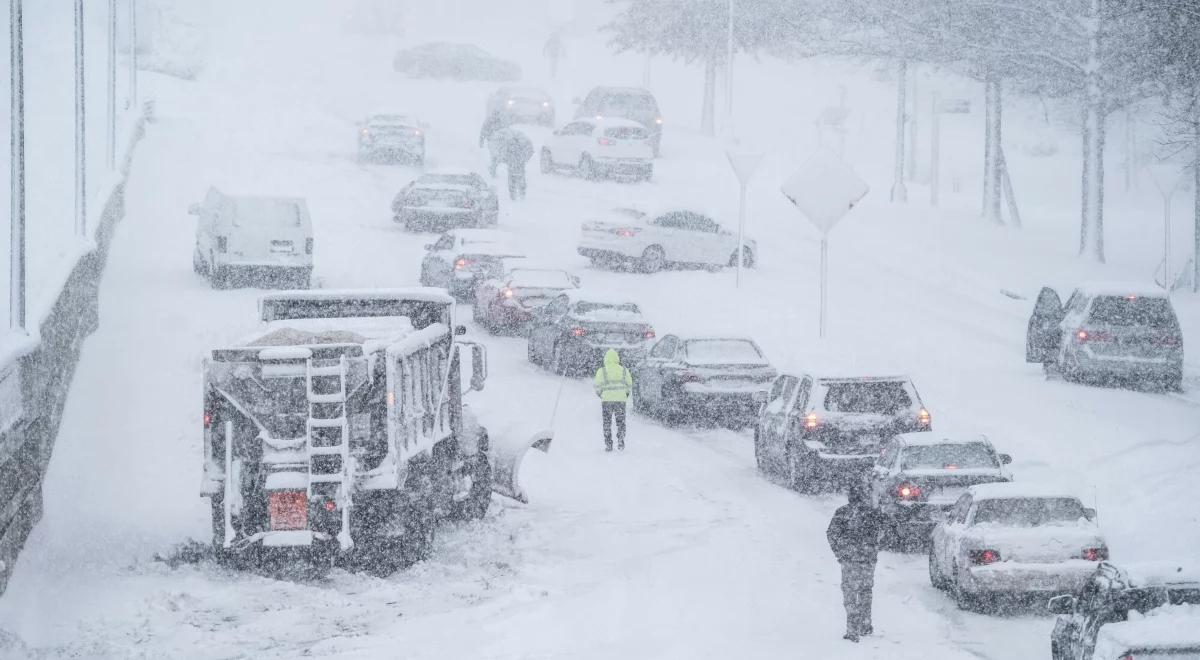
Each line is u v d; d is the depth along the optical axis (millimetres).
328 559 49094
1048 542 45062
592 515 60094
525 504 62375
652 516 59750
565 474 68625
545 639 39906
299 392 47656
